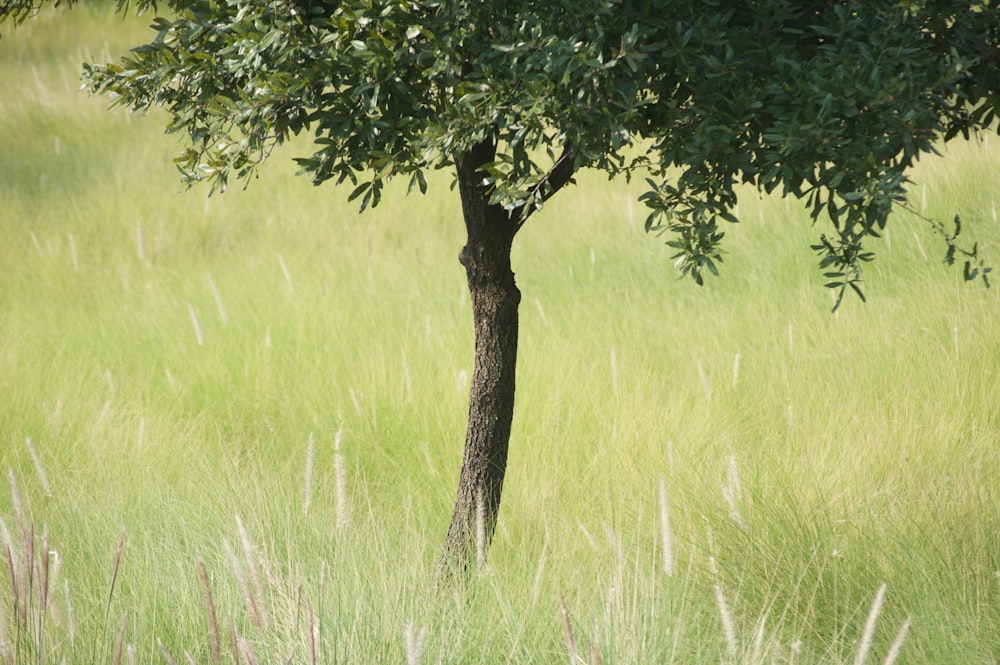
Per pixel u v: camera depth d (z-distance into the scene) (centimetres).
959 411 1453
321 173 863
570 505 1262
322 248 2423
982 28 765
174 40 916
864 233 751
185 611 961
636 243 2195
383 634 883
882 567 1066
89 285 2289
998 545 1091
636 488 1267
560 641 916
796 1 793
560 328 1828
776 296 1905
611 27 753
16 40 4334
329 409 1572
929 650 955
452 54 794
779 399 1525
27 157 3231
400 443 1482
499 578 1028
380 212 2628
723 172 798
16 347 1844
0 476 1377
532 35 741
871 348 1656
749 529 1124
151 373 1750
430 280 2086
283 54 820
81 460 1404
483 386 1066
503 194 805
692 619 999
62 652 862
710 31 742
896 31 718
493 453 1076
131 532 1133
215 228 2623
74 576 1059
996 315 1705
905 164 743
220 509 1195
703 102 769
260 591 805
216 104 870
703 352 1697
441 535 1245
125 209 2717
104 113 3553
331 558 1041
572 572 1057
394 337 1820
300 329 1809
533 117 764
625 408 1480
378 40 794
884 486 1234
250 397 1653
